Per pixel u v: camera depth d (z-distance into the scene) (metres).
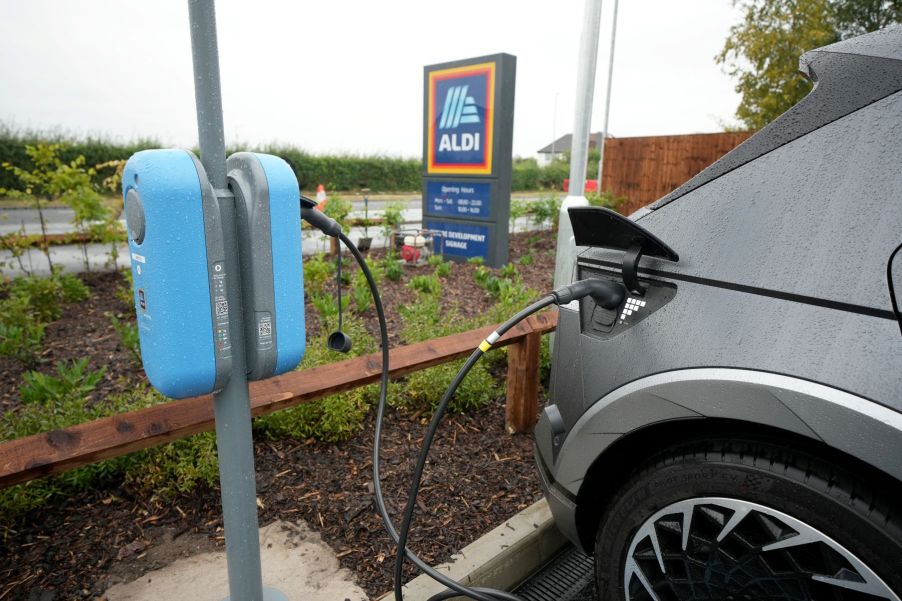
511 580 2.41
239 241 1.48
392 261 8.03
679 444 1.59
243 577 1.75
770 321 1.40
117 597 2.14
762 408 1.36
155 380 1.47
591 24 4.35
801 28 15.12
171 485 2.69
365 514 2.67
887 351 1.23
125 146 26.73
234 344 1.51
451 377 3.67
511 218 13.48
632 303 1.74
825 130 1.45
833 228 1.37
